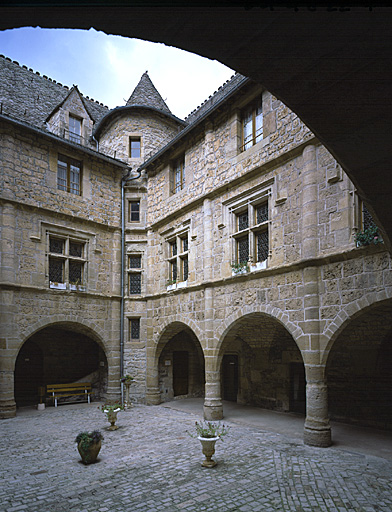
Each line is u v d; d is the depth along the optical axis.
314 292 8.62
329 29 2.12
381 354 10.12
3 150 12.49
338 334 8.23
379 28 2.10
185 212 13.49
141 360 14.88
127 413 12.71
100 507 5.64
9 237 12.24
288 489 6.18
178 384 15.52
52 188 13.62
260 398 13.34
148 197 15.70
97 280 14.62
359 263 7.86
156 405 14.14
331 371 11.12
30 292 12.64
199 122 12.52
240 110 11.80
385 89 2.59
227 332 11.16
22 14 1.87
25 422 11.41
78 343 16.59
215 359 11.45
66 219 13.89
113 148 16.50
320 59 2.38
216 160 12.27
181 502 5.77
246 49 2.32
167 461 7.64
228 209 11.66
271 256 9.96
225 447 8.53
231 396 14.78
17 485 6.48
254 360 13.65
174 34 2.18
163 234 14.82
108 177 15.51
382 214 3.94
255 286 10.27
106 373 15.30
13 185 12.57
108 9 1.89
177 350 15.59
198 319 12.22
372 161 3.28
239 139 11.63
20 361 15.45
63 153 14.10
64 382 16.03
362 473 6.84
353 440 8.95
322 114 2.87
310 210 8.91
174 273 14.38
